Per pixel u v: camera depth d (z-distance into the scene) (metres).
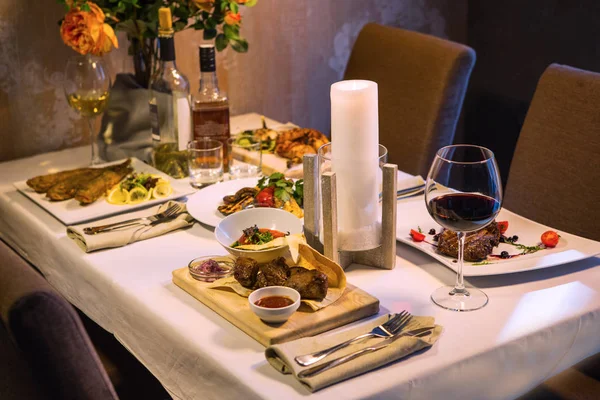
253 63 2.27
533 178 1.61
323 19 2.36
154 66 1.68
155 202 1.45
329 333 0.97
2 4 1.83
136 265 1.21
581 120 1.52
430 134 1.93
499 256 1.16
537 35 2.52
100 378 0.92
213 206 1.39
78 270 1.26
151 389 1.28
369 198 1.10
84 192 1.43
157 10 1.63
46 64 1.93
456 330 0.97
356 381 0.86
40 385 0.88
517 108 2.66
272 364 0.89
